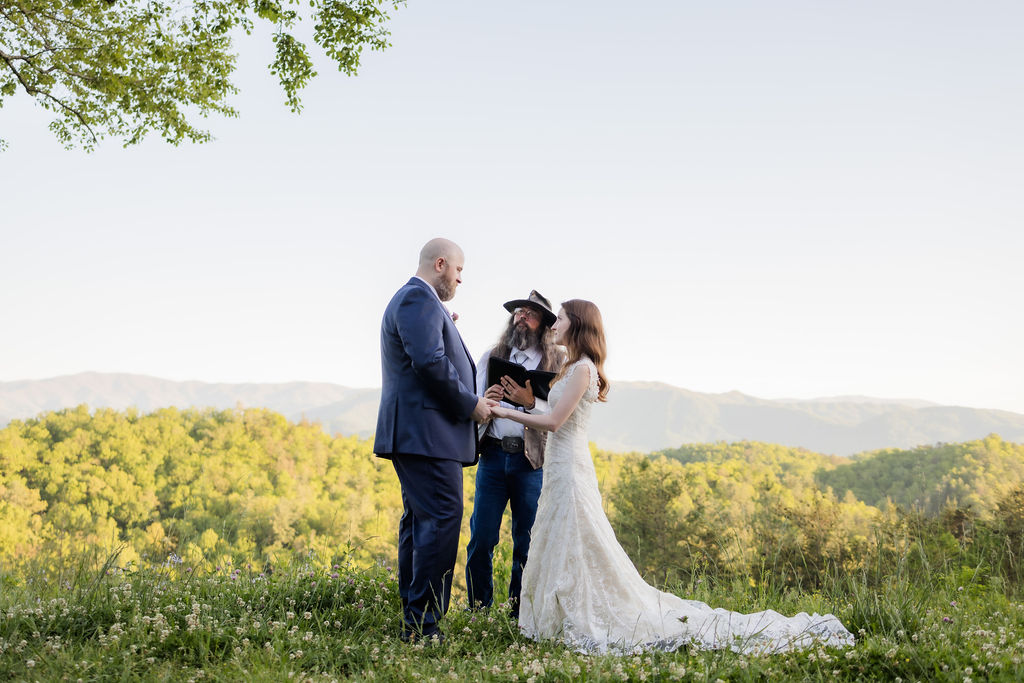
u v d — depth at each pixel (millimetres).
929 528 5781
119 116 11648
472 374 4465
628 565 4379
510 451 5004
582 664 3449
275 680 3127
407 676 3309
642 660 3609
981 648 3555
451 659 3629
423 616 4066
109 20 10906
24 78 10945
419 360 4020
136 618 3785
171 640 3617
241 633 3771
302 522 39719
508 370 4438
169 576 4754
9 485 51438
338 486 64688
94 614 3963
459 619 4277
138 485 53656
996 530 5688
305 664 3500
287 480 61719
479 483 5094
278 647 3549
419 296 4164
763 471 51312
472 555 5031
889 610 4203
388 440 4152
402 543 4375
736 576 5746
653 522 33438
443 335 4281
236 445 65562
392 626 4262
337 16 10281
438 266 4363
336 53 10500
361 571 5008
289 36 10703
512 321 5457
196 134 11922
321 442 72375
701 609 4434
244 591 4598
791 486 40219
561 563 4207
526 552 5055
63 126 11547
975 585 5008
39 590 4406
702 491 35594
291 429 71938
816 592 5293
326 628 4070
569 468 4352
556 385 4500
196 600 4250
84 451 56938
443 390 4078
